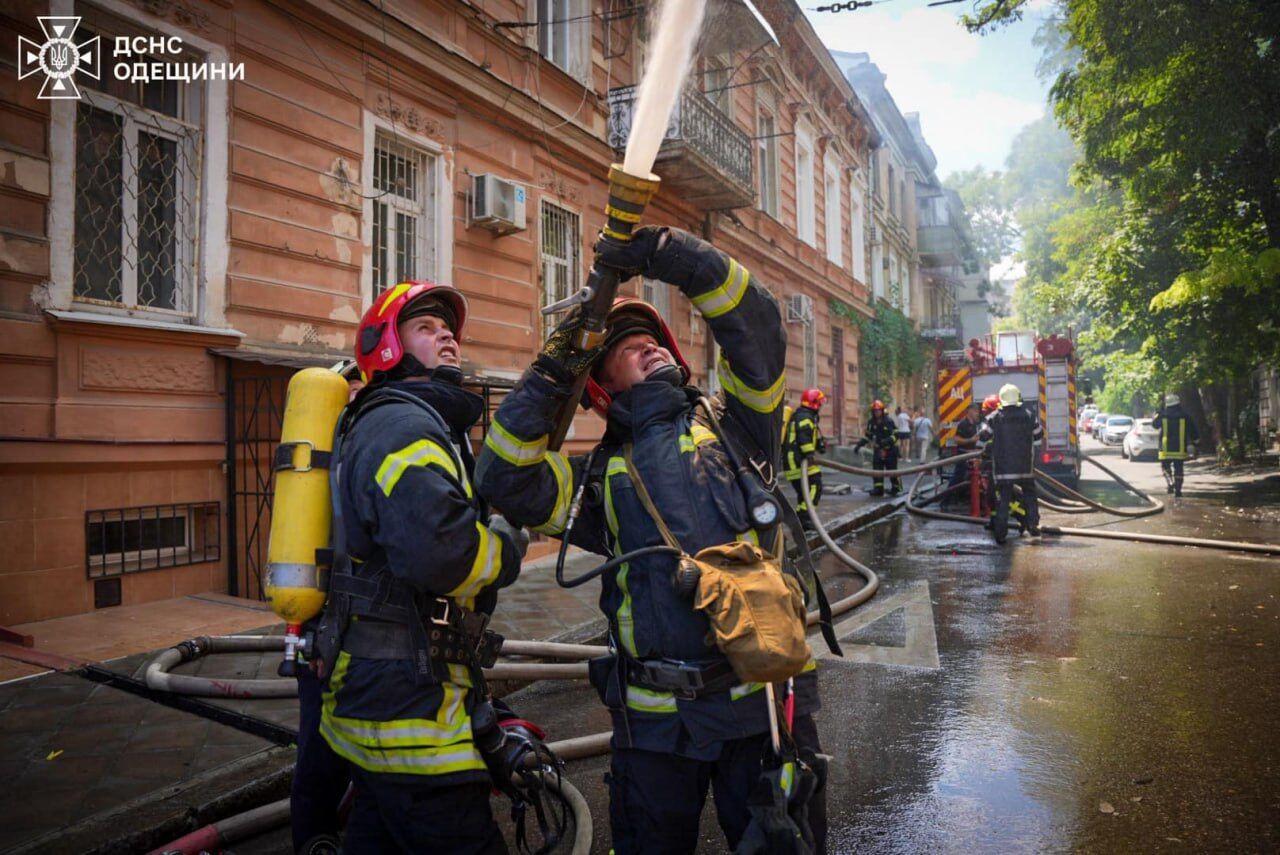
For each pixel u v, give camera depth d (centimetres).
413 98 866
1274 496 1551
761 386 211
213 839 293
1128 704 462
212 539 660
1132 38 1436
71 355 569
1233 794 348
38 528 554
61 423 561
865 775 377
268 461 688
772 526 199
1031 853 305
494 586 202
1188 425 1588
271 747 360
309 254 740
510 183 958
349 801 269
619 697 202
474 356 948
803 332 2088
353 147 789
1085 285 1959
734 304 204
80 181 596
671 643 192
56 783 323
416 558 180
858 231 2655
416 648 191
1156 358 1841
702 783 204
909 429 2561
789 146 2019
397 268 867
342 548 196
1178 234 1728
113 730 377
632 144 176
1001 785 363
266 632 540
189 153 657
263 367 686
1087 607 705
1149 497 1498
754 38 1184
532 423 195
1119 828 322
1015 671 530
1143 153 1650
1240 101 1416
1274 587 767
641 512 201
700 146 1289
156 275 643
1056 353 1681
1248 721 431
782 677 177
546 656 480
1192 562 912
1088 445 4203
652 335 226
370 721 189
